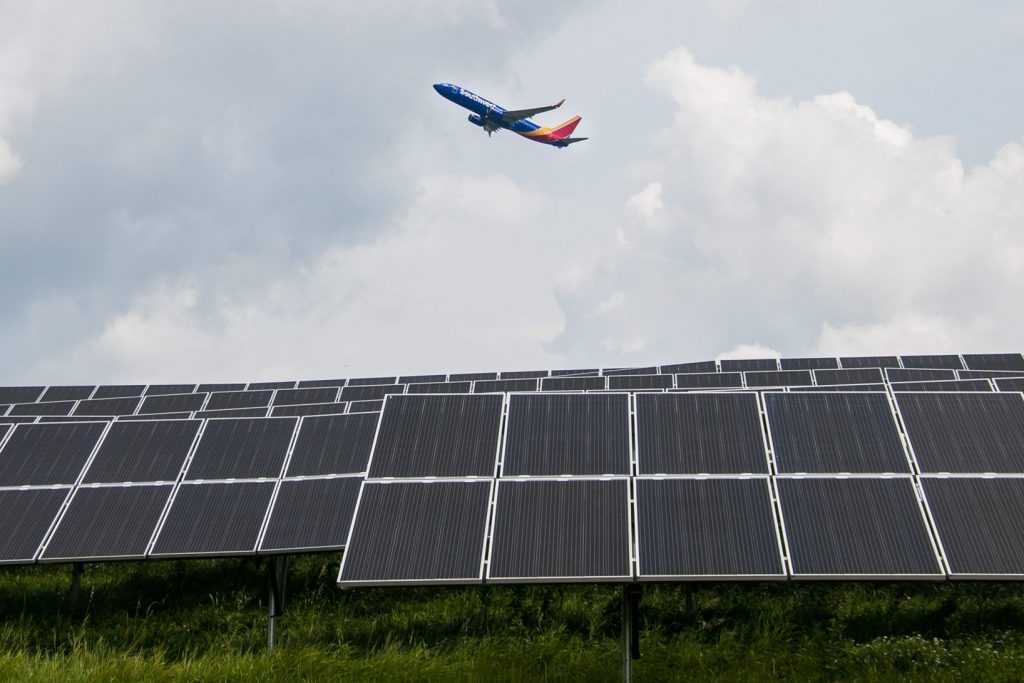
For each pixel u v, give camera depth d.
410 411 13.07
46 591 16.22
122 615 15.17
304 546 13.60
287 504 14.43
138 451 15.95
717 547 10.84
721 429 12.48
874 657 11.77
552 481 11.84
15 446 16.16
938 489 11.50
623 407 12.93
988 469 11.72
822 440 12.28
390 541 11.27
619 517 11.27
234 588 16.25
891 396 12.88
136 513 14.45
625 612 10.80
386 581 10.84
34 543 13.93
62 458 15.84
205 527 14.08
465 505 11.63
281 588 13.91
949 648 12.23
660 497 11.51
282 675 11.46
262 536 13.83
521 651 12.31
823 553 10.77
